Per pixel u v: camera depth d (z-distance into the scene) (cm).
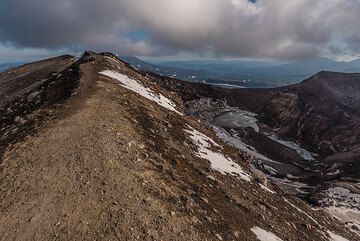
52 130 2402
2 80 8275
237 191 2659
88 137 2291
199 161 2908
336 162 17225
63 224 1502
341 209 7538
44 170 1891
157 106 4241
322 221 3628
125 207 1631
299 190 10462
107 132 2416
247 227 2027
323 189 9750
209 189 2288
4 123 3534
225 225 1861
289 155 18025
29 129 2559
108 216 1558
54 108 2966
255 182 3341
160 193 1833
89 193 1698
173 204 1783
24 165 1966
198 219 1756
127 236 1460
